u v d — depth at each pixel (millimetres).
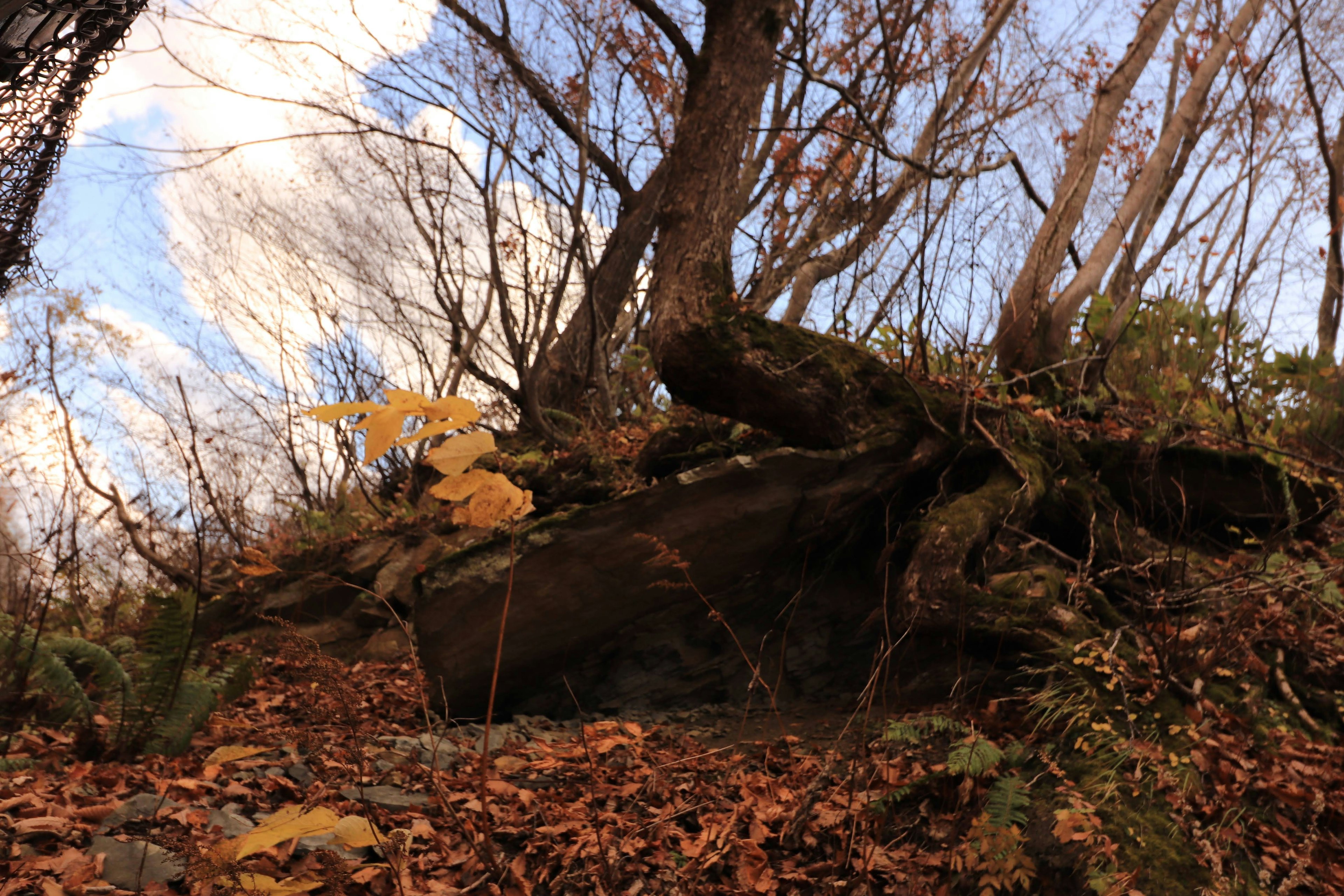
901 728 3646
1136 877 2717
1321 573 4242
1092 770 3232
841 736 3416
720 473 5367
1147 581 4797
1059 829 2865
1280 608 4184
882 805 3227
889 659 4648
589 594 5438
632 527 5414
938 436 5359
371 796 3191
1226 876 2807
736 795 3504
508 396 8789
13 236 2908
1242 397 7195
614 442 7891
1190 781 3137
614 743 3115
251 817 3072
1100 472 5820
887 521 4895
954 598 4344
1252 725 3572
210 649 6309
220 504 7488
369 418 1146
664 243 5855
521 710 5613
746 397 5570
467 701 5480
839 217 8055
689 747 4043
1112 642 3990
